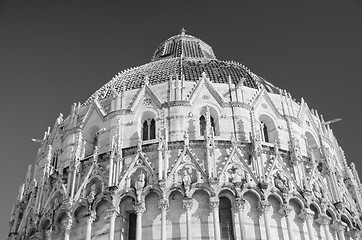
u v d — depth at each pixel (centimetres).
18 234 4544
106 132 4516
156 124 4416
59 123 5112
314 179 4162
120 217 3797
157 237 3641
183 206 3703
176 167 3891
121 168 4038
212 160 3922
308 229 3803
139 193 3781
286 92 5022
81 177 4200
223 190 3791
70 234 3925
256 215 3766
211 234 3622
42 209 4278
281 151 4225
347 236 4191
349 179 4988
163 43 7212
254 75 5375
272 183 3909
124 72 5584
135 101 4588
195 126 4338
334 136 5438
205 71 5072
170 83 4650
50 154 4653
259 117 4619
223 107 4484
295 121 4734
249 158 4100
